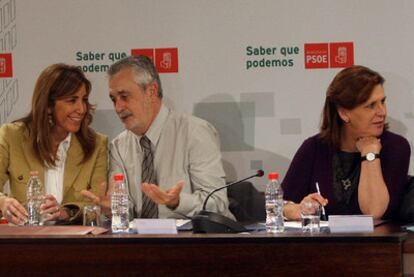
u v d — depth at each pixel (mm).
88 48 4867
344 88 3859
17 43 4902
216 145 4457
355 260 2881
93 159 4418
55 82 4309
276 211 3352
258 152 4773
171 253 2994
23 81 4902
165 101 4832
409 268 2908
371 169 3795
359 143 3881
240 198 4598
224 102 4785
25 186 4344
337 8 4672
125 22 4836
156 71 4500
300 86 4723
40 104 4320
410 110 4629
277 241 2932
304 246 2914
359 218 3064
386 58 4645
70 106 4320
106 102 4871
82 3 4859
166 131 4477
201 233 3174
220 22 4770
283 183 4090
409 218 3717
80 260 3047
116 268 3029
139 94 4430
